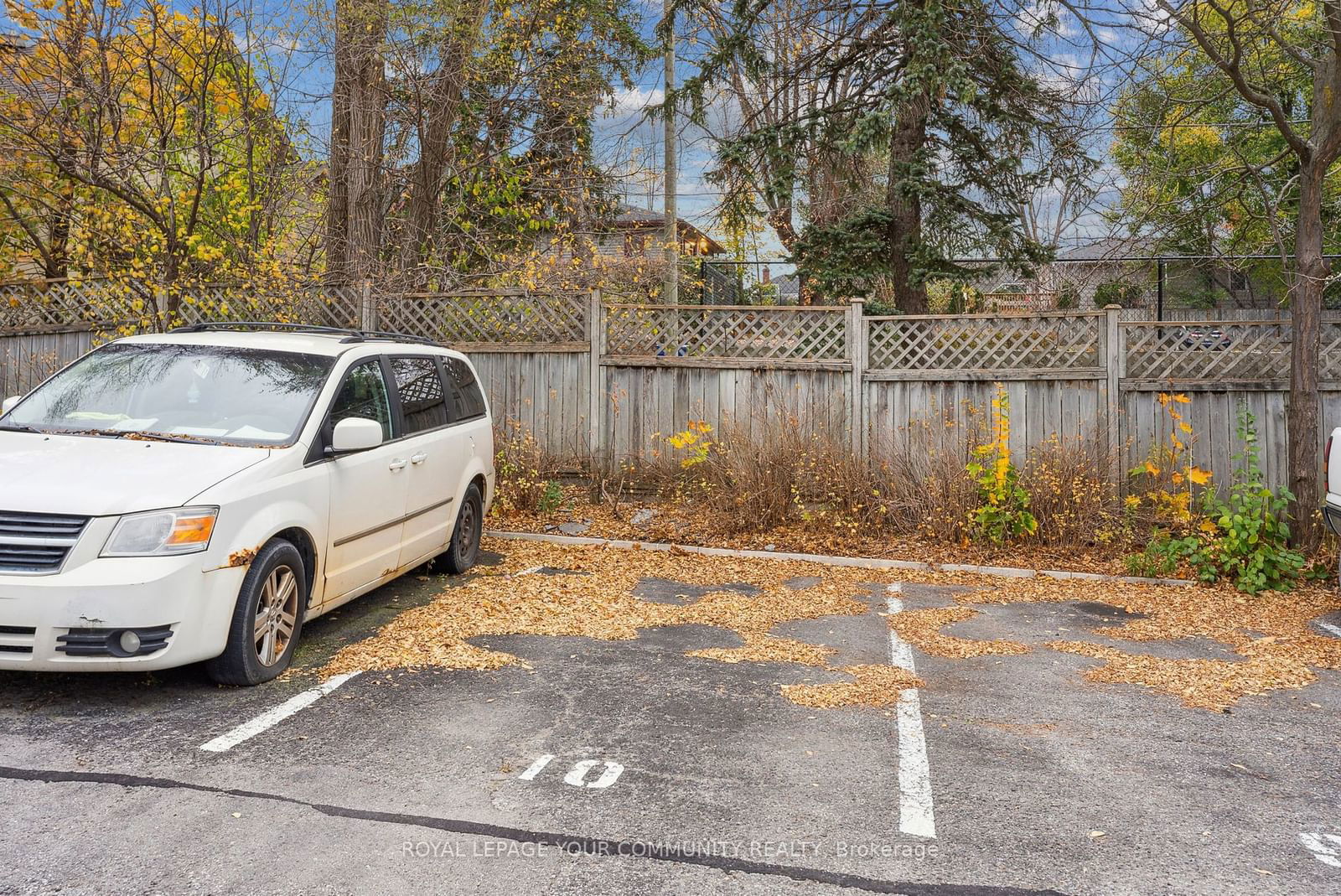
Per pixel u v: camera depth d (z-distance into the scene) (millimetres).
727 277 18406
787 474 9703
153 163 10750
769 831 3432
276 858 3119
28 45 10750
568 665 5410
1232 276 16000
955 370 9898
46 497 4332
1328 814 3717
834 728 4523
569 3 14695
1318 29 8734
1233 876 3197
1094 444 9367
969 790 3846
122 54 10297
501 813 3504
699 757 4113
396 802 3566
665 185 17469
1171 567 8367
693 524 9836
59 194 11156
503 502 10148
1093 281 16062
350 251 12438
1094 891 3082
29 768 3758
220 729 4250
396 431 6438
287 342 6152
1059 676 5496
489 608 6547
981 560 8820
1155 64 9359
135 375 5785
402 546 6488
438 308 10992
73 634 4219
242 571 4699
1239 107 11734
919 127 13773
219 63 10844
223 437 5289
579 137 15766
